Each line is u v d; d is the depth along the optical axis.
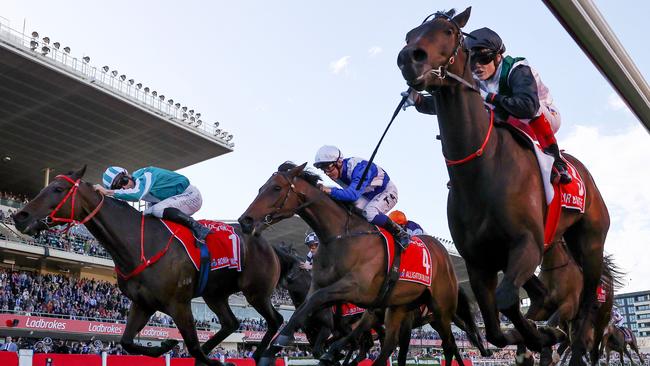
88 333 20.16
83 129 26.36
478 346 7.00
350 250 5.18
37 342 18.16
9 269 24.23
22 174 30.55
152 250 5.46
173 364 9.73
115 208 5.49
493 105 3.22
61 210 5.26
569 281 6.14
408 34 2.89
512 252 2.86
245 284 6.24
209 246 5.84
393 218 7.44
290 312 30.30
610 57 1.26
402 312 5.94
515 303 2.72
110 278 29.14
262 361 4.37
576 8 1.12
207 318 28.56
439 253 6.20
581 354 3.64
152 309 5.61
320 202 5.26
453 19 2.88
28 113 24.52
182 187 6.13
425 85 2.73
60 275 25.00
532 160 3.07
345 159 5.74
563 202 3.20
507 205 2.87
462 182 2.98
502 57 3.28
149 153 29.53
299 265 7.89
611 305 5.88
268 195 5.15
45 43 22.12
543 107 3.31
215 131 29.98
